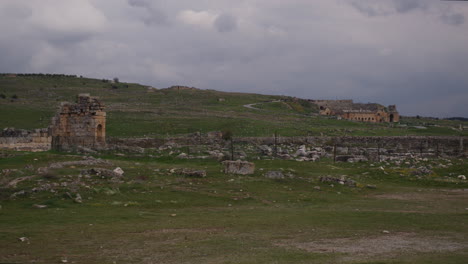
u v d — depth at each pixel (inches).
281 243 774.5
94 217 981.8
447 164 2400.3
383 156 2802.7
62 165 1588.3
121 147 2343.8
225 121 5260.8
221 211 1112.8
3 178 1348.4
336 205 1256.2
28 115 5329.7
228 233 853.8
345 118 7229.3
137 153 2292.1
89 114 2432.3
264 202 1267.2
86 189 1238.3
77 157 1803.6
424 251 717.9
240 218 1015.0
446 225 949.8
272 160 2181.3
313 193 1440.7
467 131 5728.3
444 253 703.1
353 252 709.9
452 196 1461.6
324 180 1625.2
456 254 695.7
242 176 1600.6
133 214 1029.2
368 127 5836.6
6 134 3031.5
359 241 794.8
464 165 2038.6
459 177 1840.6
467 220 1010.1
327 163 2362.2
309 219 1009.5
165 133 4466.0
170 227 901.8
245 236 828.6
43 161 1694.1
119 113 5866.1
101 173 1427.2
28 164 1621.6
